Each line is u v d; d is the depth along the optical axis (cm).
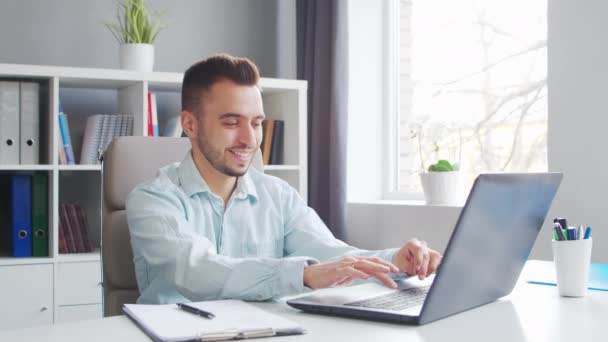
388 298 110
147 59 289
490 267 108
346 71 304
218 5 340
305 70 324
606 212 209
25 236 267
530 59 270
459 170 275
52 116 266
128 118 288
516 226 110
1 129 265
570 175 218
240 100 138
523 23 273
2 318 254
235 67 139
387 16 331
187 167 150
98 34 313
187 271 120
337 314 104
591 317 102
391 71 330
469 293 105
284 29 352
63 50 308
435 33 312
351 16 325
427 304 96
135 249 140
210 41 338
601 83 210
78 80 277
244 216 156
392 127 331
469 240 97
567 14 219
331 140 302
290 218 163
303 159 304
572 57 218
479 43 292
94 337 91
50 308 261
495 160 284
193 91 141
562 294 119
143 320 97
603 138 210
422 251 128
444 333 92
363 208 309
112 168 161
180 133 295
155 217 132
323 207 310
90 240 306
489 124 286
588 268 119
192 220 146
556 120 222
